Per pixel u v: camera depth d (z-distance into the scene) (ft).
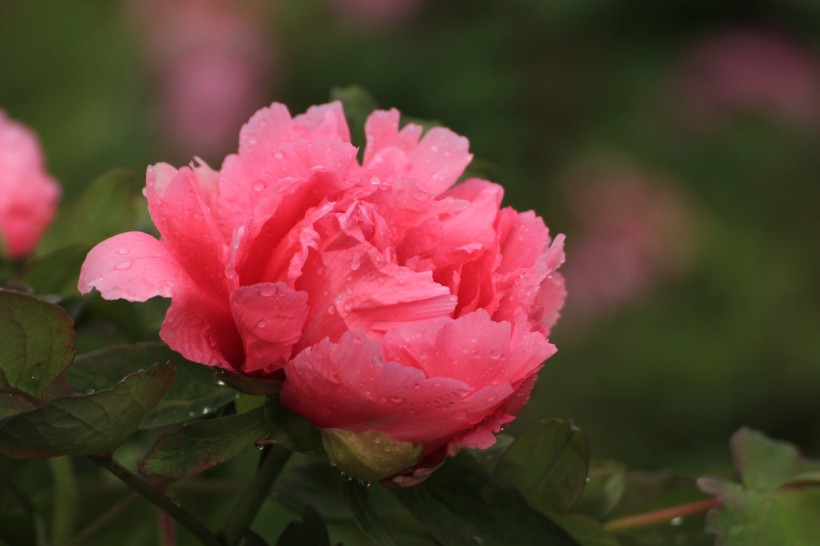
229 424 3.04
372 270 2.98
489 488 3.21
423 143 3.17
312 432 3.03
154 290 2.94
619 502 3.50
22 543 3.44
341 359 2.93
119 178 3.72
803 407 9.32
